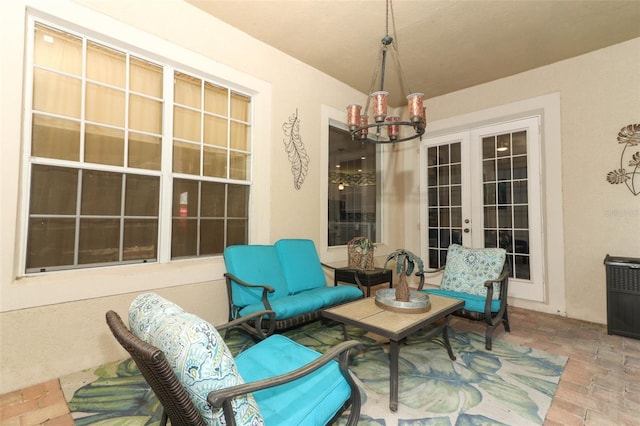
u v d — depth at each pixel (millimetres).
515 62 3678
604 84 3359
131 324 1172
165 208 2686
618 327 2955
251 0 2648
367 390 1972
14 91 1937
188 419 938
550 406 1812
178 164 2791
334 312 2191
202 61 2826
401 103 4977
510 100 4023
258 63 3273
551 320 3428
